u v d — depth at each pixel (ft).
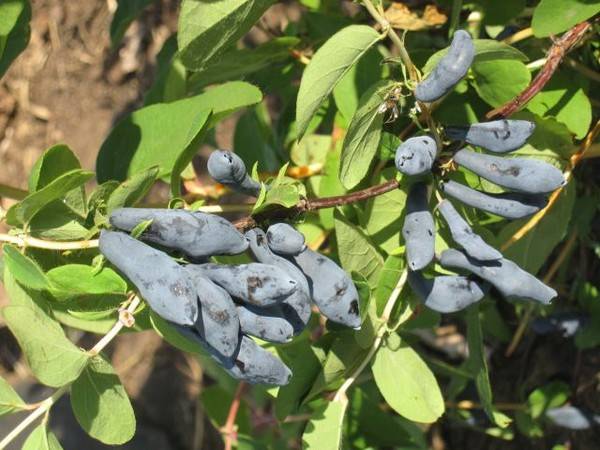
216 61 0.75
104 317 0.79
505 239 0.84
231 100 0.80
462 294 0.71
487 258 0.68
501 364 1.16
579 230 0.97
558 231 0.85
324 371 0.78
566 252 0.99
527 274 0.69
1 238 0.70
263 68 1.03
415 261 0.69
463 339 1.29
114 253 0.61
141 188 0.70
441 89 0.65
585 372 1.07
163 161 0.81
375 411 1.00
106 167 0.82
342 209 0.84
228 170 0.66
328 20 1.01
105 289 0.68
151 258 0.60
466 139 0.69
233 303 0.60
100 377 0.71
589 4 0.76
